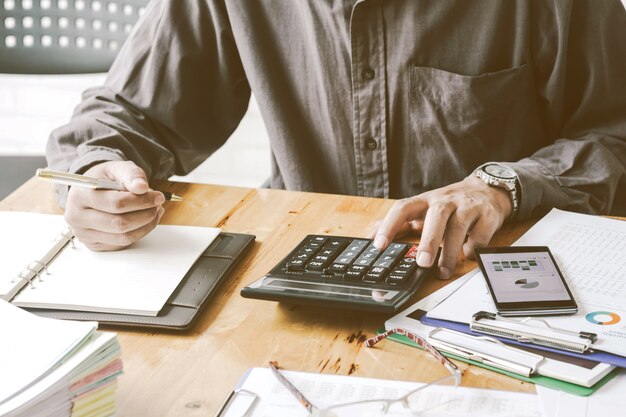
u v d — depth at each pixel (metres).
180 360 0.74
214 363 0.73
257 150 2.38
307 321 0.80
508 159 1.27
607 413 0.63
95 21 1.71
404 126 1.27
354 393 0.67
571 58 1.22
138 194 0.92
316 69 1.29
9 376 0.59
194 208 1.09
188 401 0.68
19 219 1.01
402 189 1.30
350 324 0.79
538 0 1.20
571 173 1.10
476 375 0.69
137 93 1.30
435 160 1.27
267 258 0.94
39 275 0.87
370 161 1.29
